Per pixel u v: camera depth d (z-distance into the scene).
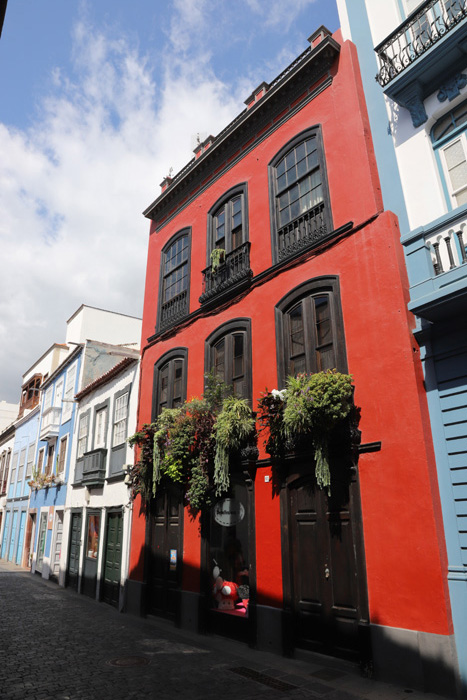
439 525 6.13
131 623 10.76
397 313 7.19
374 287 7.62
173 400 12.24
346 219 8.44
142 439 11.66
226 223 11.76
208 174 12.88
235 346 10.52
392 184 7.99
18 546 26.02
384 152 8.26
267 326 9.59
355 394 7.46
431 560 6.01
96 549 15.09
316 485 7.80
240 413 9.02
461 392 6.38
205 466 9.59
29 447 27.11
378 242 7.74
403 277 7.34
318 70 9.77
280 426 8.09
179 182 13.70
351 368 7.65
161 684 6.29
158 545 11.62
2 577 19.59
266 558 8.34
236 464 9.32
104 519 14.82
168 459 10.34
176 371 12.42
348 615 6.86
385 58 7.95
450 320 6.64
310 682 6.28
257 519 8.69
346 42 9.30
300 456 7.96
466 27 6.79
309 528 7.79
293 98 10.36
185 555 10.44
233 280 10.59
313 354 8.45
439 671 5.64
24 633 9.45
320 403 6.95
